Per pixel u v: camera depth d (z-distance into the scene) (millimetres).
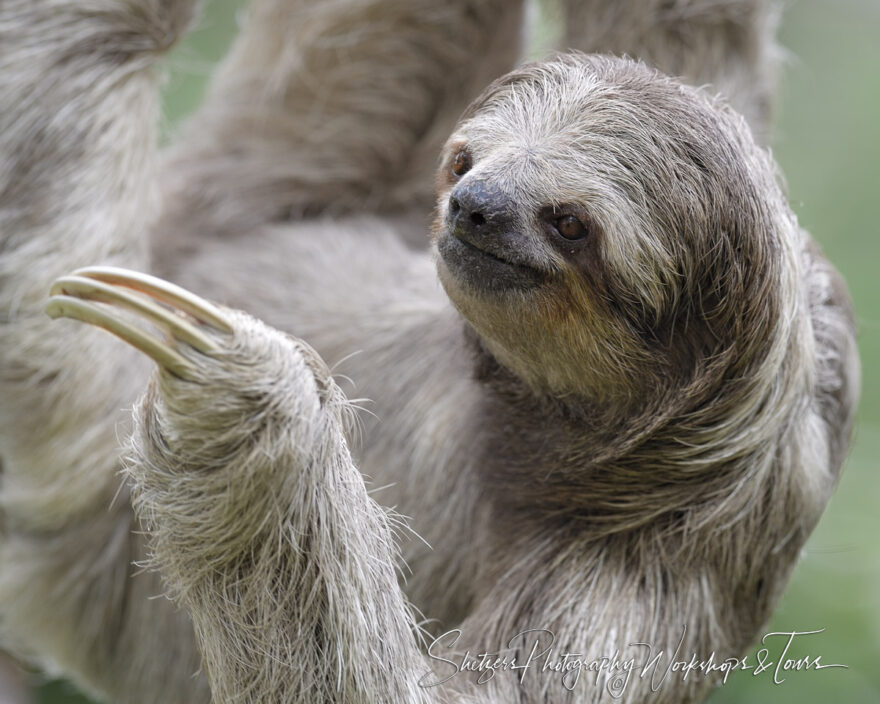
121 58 13758
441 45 15305
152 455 9469
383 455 12516
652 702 11078
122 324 8773
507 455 11539
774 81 14914
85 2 13492
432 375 12430
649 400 10578
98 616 13898
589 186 9875
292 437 9203
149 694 13750
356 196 15320
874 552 17484
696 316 10234
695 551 11016
